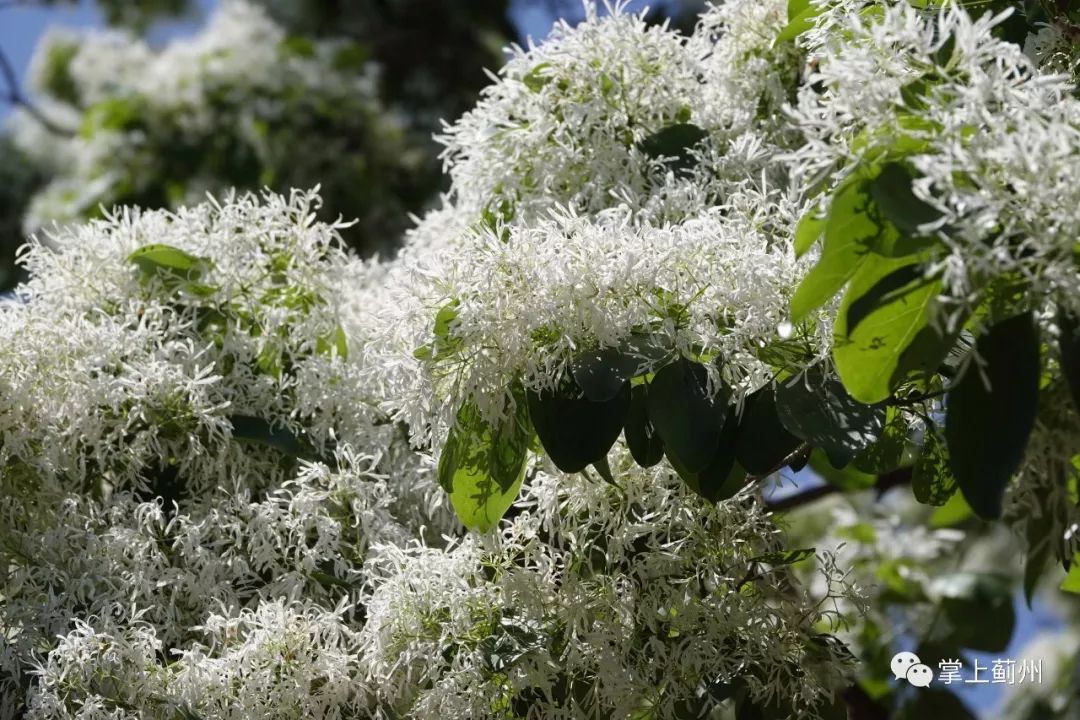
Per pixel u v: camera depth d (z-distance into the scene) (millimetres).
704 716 1386
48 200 2805
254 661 1368
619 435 1336
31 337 1441
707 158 1479
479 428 1331
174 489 1467
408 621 1372
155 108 2730
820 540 2135
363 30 3348
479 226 1404
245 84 2764
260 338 1506
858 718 1823
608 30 1508
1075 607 2365
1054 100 1224
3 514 1442
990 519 1193
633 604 1366
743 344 1305
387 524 1445
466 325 1285
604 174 1470
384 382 1397
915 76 1222
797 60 1526
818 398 1292
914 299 1218
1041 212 1181
